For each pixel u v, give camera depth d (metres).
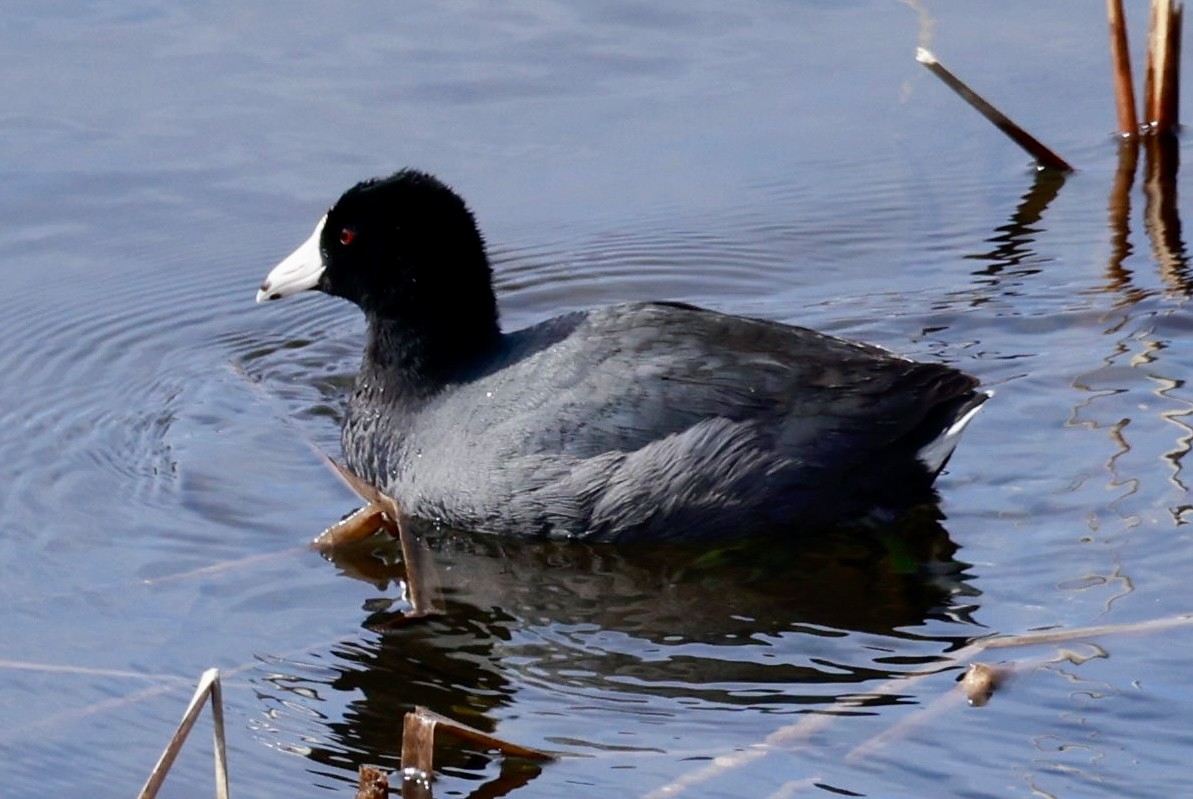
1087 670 9.47
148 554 11.38
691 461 11.30
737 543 11.60
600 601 10.88
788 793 8.52
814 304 14.91
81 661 10.07
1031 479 11.89
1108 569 10.70
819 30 19.08
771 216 16.39
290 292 12.93
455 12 19.47
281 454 12.91
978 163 17.08
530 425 11.62
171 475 12.50
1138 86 18.09
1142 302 14.33
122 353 14.61
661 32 19.06
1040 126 17.45
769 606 10.70
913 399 11.54
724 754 8.96
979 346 13.88
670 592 10.97
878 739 8.96
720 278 15.49
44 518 11.85
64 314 15.10
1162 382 13.04
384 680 9.90
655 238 16.06
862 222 16.23
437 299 12.31
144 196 16.52
